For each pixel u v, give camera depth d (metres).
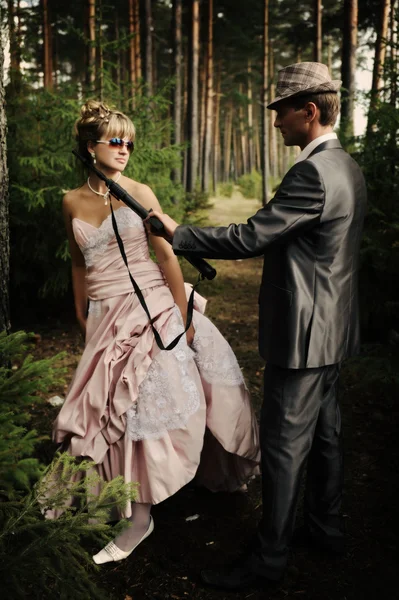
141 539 2.37
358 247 2.15
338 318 2.08
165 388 2.32
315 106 2.04
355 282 2.17
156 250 2.46
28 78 5.64
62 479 1.84
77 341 5.35
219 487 2.86
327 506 2.37
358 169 2.12
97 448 2.30
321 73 2.04
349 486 2.90
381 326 4.87
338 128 6.68
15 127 5.50
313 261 2.03
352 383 4.11
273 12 23.25
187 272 8.05
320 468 2.34
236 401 2.57
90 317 2.53
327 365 2.13
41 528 1.72
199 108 27.50
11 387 1.68
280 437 2.12
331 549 2.38
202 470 2.83
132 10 14.57
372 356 3.65
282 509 2.13
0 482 1.61
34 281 5.97
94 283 2.49
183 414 2.34
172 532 2.59
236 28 21.72
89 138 2.34
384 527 2.57
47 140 5.50
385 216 4.42
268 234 1.95
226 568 2.28
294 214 1.95
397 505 2.73
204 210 10.82
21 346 1.84
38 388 1.69
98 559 2.32
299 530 2.53
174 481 2.29
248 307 6.86
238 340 5.46
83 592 1.66
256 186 29.02
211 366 2.56
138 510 2.36
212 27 21.11
